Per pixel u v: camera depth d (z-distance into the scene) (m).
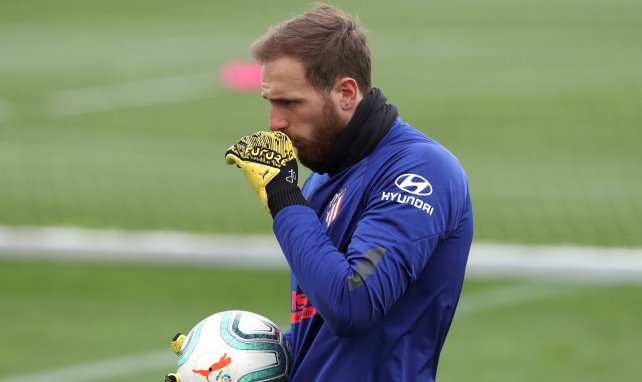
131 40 79.75
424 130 55.22
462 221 10.77
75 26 84.19
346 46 10.62
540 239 36.12
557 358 25.86
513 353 26.19
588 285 31.52
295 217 10.33
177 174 45.50
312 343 10.98
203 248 34.09
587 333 27.62
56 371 24.86
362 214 10.70
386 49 76.06
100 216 38.72
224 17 88.06
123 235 36.06
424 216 10.29
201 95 63.12
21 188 42.69
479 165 47.94
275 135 10.69
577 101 60.44
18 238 35.16
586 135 53.62
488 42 78.19
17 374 24.56
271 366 11.36
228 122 57.00
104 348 26.34
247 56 74.19
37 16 87.25
